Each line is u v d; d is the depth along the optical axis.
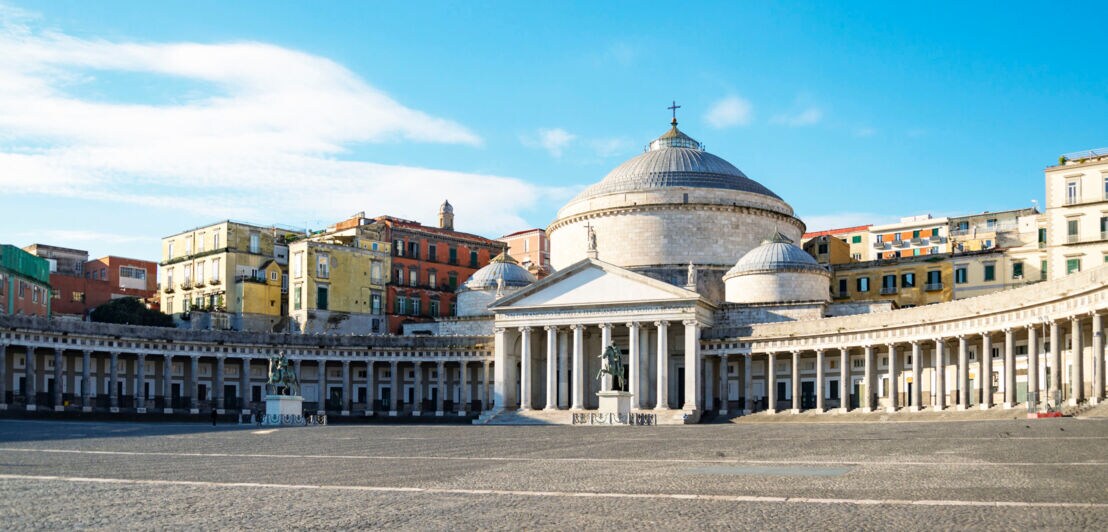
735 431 80.12
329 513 27.30
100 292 179.12
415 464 44.47
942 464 40.75
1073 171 120.81
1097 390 83.38
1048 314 89.88
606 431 85.00
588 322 125.44
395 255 165.88
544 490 32.47
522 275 147.00
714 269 137.50
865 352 115.06
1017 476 34.88
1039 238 139.75
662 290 122.19
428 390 144.00
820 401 115.62
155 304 174.62
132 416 123.00
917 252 175.12
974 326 100.56
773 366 119.88
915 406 107.38
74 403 126.88
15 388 120.69
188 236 163.00
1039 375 101.62
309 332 150.75
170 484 34.91
